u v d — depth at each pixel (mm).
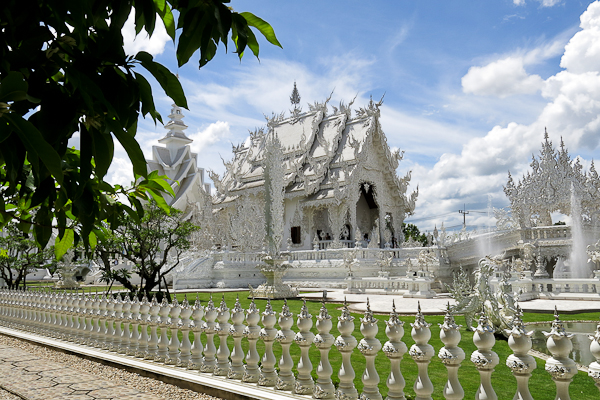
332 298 24469
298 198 47531
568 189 33625
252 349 6559
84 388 6969
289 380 5984
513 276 22203
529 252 30656
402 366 8117
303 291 32812
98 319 10141
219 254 38531
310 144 50250
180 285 35781
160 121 3471
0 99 2539
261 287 25969
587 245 29984
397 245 48406
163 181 4809
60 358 9484
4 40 2955
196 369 7363
